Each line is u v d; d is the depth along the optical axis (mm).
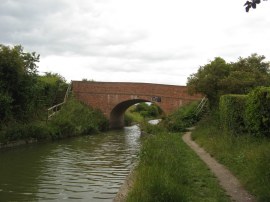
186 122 37469
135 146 31188
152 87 46656
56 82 45562
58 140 33844
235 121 20109
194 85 33312
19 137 29469
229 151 17906
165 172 12531
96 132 43250
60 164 22047
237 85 29859
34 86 32875
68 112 42094
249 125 18312
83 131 40375
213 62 33156
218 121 27891
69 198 14805
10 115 30234
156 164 14227
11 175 18781
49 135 33188
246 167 13820
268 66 33969
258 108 16719
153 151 17562
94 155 25812
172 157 16312
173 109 45062
